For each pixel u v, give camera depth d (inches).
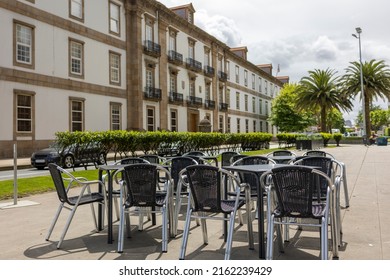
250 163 263.1
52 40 882.1
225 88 1819.6
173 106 1359.5
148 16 1214.9
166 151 813.2
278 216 161.5
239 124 2016.5
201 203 176.9
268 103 2509.8
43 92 855.7
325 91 1720.0
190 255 175.5
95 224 225.0
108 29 1064.8
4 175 552.1
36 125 837.2
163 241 180.9
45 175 516.4
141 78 1171.9
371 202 284.7
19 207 296.8
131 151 744.3
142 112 1170.0
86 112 978.1
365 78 1678.2
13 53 788.6
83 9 975.6
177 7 1519.4
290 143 1542.8
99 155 661.3
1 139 761.0
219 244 192.7
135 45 1151.0
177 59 1373.0
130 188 190.9
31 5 829.8
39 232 220.5
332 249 170.7
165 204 187.6
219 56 1777.8
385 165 575.2
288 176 158.2
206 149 952.3
